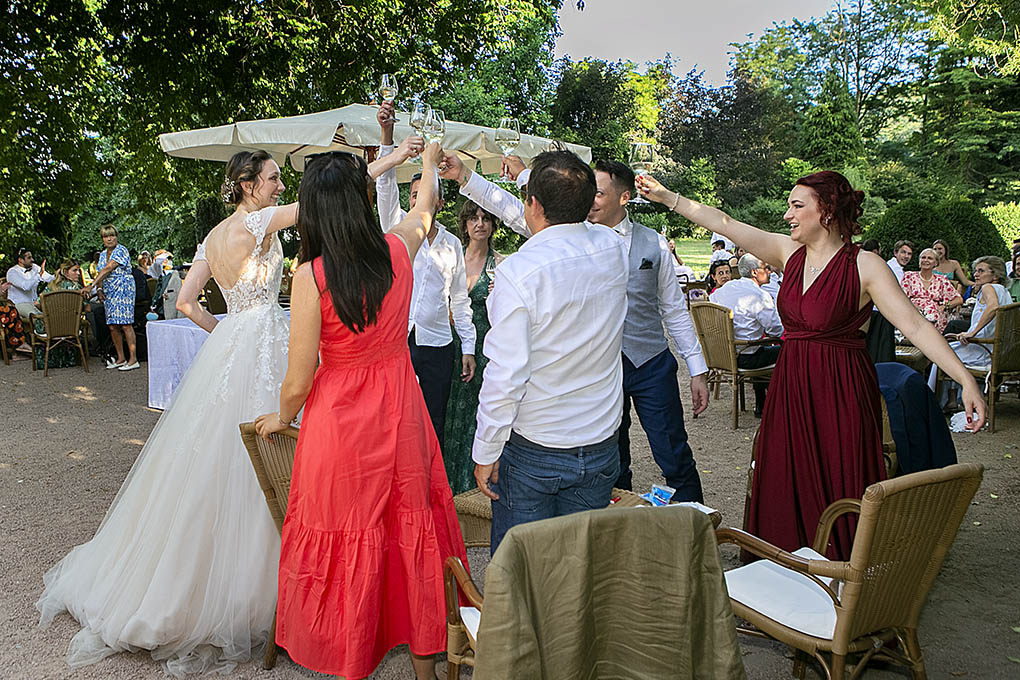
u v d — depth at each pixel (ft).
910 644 7.96
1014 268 25.45
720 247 54.19
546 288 6.98
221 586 9.34
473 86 70.49
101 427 21.31
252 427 8.58
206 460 9.44
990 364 20.94
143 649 9.54
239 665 9.29
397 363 8.00
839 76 130.52
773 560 7.45
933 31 37.24
